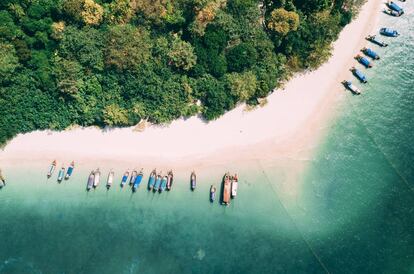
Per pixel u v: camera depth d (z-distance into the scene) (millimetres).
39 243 76250
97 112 78812
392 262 70500
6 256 75750
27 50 78250
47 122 79750
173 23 79500
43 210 77875
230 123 79938
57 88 78438
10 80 78188
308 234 73250
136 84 77875
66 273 74062
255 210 75375
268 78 79312
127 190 77750
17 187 79062
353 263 70875
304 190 76062
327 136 79188
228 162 78188
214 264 73188
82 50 77062
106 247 75438
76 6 77500
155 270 73500
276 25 78000
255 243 73688
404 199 74500
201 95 79188
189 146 79062
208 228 75188
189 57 77250
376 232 72562
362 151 78125
